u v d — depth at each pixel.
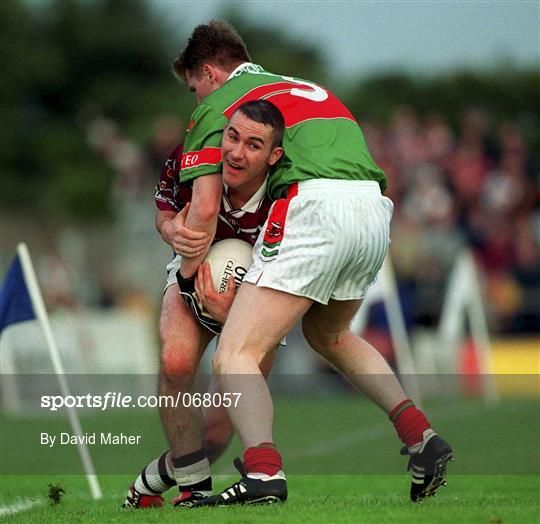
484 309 61.28
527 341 60.34
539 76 109.12
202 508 17.17
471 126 77.69
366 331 54.56
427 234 67.94
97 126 106.38
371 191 18.14
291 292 17.58
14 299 25.88
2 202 99.62
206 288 18.61
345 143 18.27
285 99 18.50
